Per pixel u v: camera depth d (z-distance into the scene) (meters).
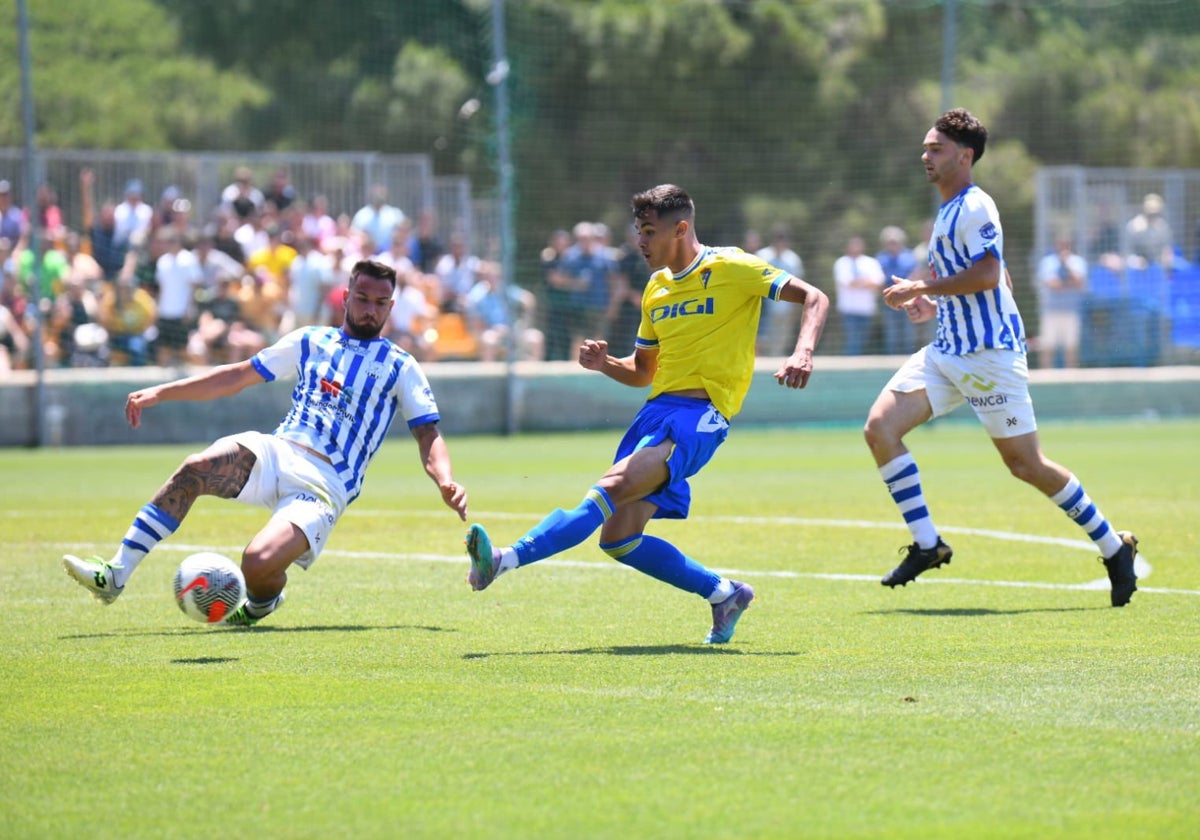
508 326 79.44
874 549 35.34
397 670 20.92
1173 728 17.33
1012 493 48.72
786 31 109.12
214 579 23.16
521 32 106.62
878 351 86.88
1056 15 117.94
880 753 16.27
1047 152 115.62
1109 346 91.56
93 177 78.75
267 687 19.72
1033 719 17.78
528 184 106.62
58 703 18.78
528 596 28.36
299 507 24.22
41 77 97.06
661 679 20.23
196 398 24.70
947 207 28.27
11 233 76.19
